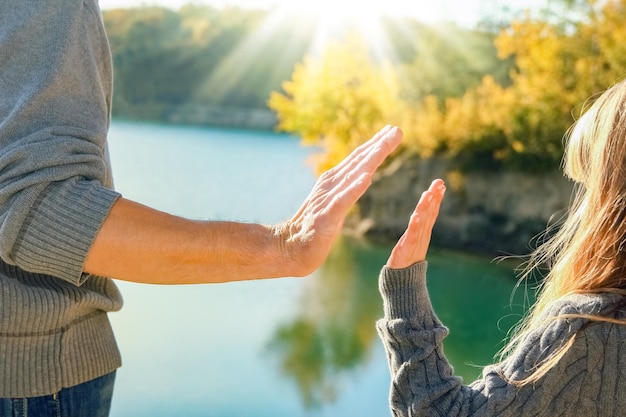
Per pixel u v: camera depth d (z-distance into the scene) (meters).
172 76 33.47
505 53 12.98
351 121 15.18
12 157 1.16
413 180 12.49
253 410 5.55
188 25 33.91
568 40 12.13
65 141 1.19
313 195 1.28
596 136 1.36
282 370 6.44
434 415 1.32
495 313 8.52
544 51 12.11
